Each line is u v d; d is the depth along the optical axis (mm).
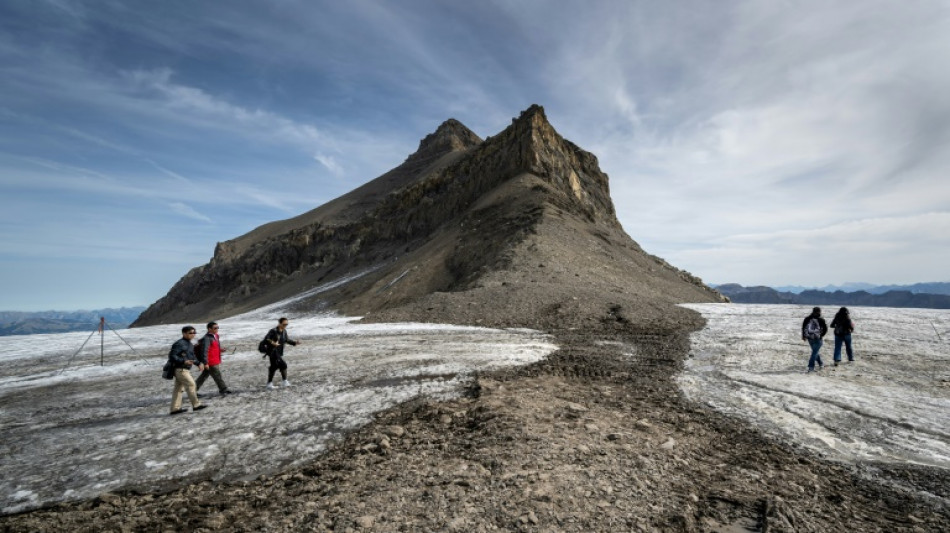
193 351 11016
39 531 5266
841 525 5348
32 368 18062
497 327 26000
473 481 5871
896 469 7082
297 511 5352
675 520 5086
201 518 5465
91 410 11102
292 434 8734
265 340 12719
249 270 127562
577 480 5879
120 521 5480
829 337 19922
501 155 92062
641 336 21828
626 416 9367
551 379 12945
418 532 4656
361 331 26141
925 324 23078
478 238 61125
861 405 10367
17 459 7758
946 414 9688
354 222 124750
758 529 5000
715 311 30984
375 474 6453
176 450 8047
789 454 7676
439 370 14320
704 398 11094
